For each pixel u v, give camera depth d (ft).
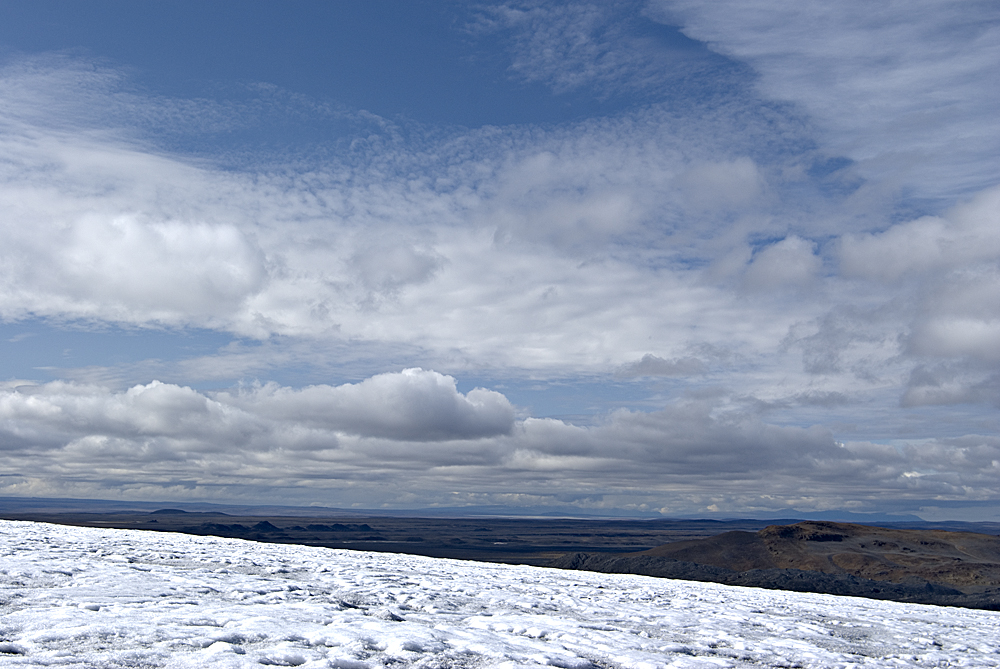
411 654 33.12
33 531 112.37
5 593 44.62
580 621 53.52
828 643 53.93
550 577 100.22
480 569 104.42
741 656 44.09
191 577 62.39
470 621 48.26
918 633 65.46
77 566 63.21
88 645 30.07
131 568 65.92
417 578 78.64
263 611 43.14
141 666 26.76
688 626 56.44
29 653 28.50
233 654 29.22
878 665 45.37
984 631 73.56
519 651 36.47
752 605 80.69
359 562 96.12
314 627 37.76
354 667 29.66
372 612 48.19
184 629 34.32
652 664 37.17
